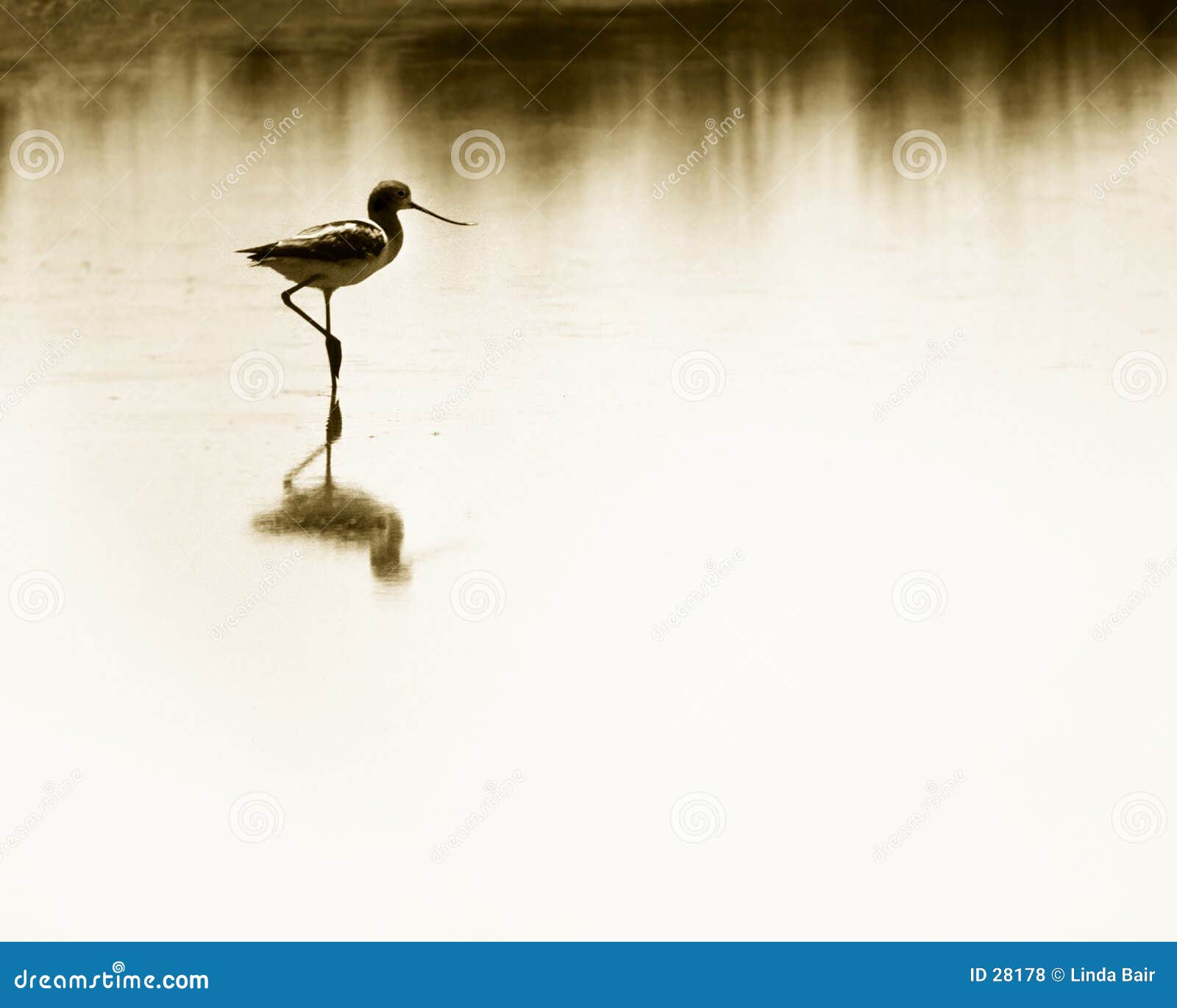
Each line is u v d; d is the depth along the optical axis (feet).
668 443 39.83
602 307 53.26
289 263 44.80
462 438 40.81
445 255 60.75
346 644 29.58
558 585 31.73
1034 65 95.35
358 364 47.85
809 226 63.26
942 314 50.49
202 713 27.48
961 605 30.76
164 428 42.11
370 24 119.03
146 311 53.83
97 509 36.22
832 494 36.04
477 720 27.12
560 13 123.85
